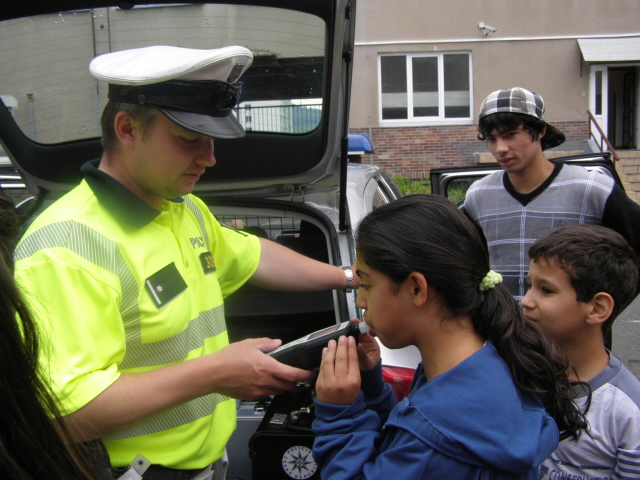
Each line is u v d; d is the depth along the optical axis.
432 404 1.04
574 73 11.40
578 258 1.41
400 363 1.91
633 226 2.04
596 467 1.40
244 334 2.40
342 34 1.64
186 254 1.45
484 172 3.19
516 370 1.09
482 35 11.34
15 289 0.77
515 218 2.22
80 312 1.12
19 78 1.90
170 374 1.17
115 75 1.24
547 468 1.45
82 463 0.88
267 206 2.14
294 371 1.21
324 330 1.32
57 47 1.85
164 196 1.35
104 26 1.84
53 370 1.06
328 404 1.17
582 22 11.22
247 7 1.75
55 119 1.97
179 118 1.23
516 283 2.22
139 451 1.28
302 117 1.95
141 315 1.25
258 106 1.96
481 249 1.11
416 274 1.05
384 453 1.05
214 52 1.27
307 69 1.89
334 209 2.16
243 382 1.19
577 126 11.53
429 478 1.00
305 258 1.81
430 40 11.39
